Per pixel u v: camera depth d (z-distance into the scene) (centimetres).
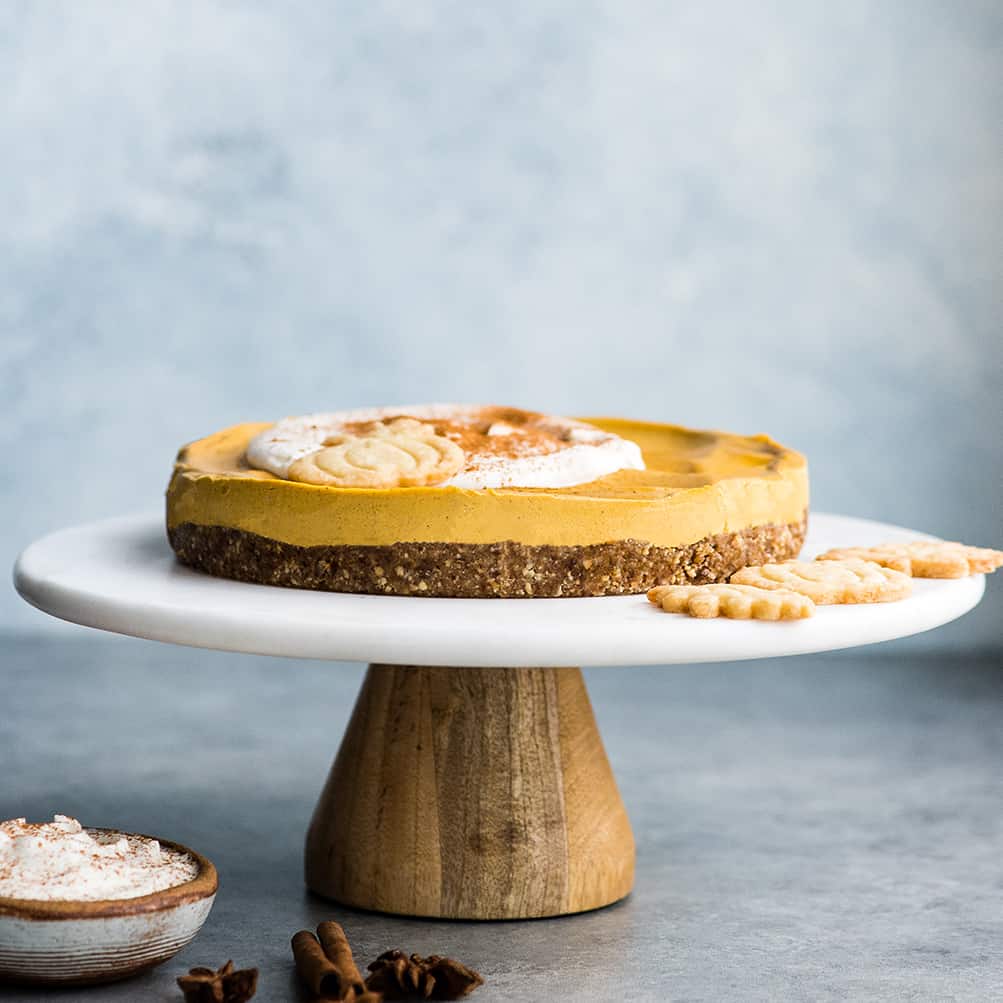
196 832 195
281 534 146
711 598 135
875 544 182
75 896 131
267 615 130
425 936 156
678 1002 139
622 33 331
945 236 335
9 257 325
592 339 339
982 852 194
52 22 321
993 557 164
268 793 217
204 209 329
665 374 339
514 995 140
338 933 145
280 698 294
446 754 163
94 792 215
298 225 331
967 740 267
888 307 337
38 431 330
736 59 332
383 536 143
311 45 328
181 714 275
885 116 333
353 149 331
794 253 337
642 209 336
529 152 334
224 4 325
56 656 323
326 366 335
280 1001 136
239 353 333
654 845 194
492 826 162
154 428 333
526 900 162
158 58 324
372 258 334
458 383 338
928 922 165
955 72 331
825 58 332
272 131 329
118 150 325
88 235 326
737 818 209
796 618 133
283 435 165
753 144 334
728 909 168
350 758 169
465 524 142
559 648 126
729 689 311
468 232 335
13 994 136
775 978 146
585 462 156
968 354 338
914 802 221
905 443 340
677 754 251
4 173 322
